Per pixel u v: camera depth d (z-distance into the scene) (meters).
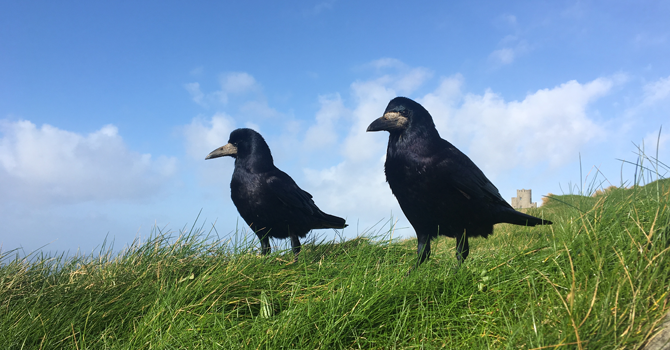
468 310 0.55
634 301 0.43
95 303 0.67
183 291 0.67
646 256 0.50
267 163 1.06
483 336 0.49
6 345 0.58
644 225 0.58
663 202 0.61
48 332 0.62
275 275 0.75
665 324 0.41
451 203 0.78
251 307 0.68
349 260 0.83
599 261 0.52
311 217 1.08
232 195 1.07
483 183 0.78
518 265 0.62
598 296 0.47
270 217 1.04
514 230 1.24
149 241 0.87
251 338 0.55
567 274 0.54
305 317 0.58
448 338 0.52
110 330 0.63
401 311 0.57
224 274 0.72
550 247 0.63
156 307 0.64
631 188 0.67
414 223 0.82
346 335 0.55
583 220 0.64
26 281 0.75
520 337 0.45
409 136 0.79
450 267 0.69
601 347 0.40
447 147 0.80
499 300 0.55
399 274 0.67
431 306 0.59
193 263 0.80
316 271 0.78
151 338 0.58
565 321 0.44
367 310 0.58
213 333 0.59
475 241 1.16
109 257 0.84
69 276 0.78
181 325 0.60
